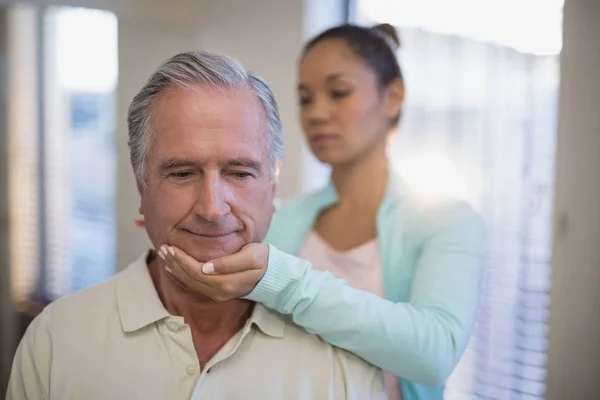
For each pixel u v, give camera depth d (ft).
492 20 6.01
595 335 5.56
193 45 7.45
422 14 6.49
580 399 5.65
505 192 6.07
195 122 2.52
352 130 4.01
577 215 5.55
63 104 10.25
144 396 2.76
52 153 10.41
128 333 2.87
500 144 6.07
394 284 3.79
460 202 3.80
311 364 2.91
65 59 10.08
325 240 4.26
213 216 2.51
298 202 4.44
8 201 10.34
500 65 6.00
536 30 5.74
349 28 4.16
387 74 4.17
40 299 10.56
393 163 6.73
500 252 6.14
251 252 2.59
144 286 2.95
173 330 2.85
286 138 7.13
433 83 6.47
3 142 10.23
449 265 3.42
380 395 3.04
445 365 3.04
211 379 2.79
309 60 4.13
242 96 2.61
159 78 2.61
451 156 6.37
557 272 5.66
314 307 2.81
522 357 6.04
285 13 7.02
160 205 2.65
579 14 5.40
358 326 2.83
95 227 10.04
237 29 7.39
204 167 2.56
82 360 2.82
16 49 10.16
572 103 5.48
